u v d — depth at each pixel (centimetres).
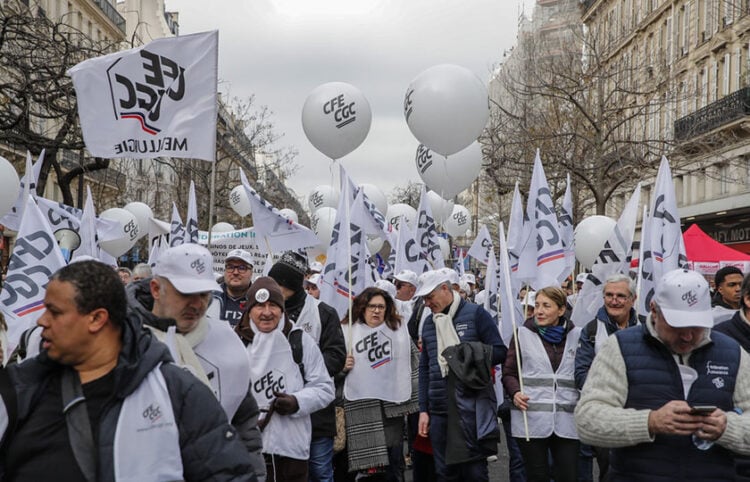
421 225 1376
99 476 300
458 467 732
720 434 389
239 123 4175
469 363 698
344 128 1170
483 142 2684
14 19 1834
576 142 2481
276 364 573
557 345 711
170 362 322
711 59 3484
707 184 3581
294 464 579
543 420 697
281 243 1046
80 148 1744
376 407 784
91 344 304
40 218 767
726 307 792
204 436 319
